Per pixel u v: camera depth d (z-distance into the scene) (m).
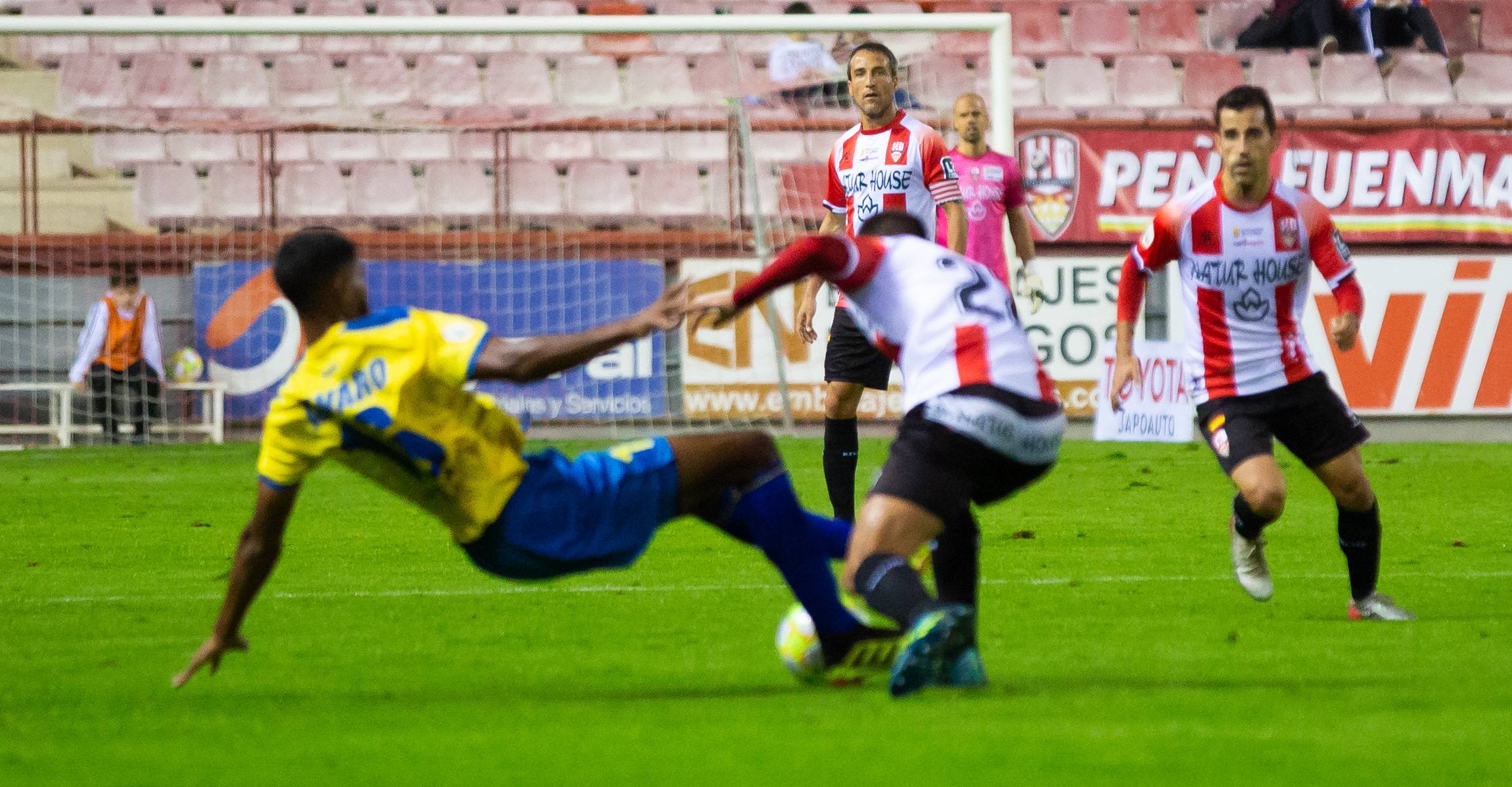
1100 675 14.59
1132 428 48.75
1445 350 50.94
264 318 51.78
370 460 12.70
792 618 14.38
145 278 52.31
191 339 52.47
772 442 13.73
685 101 63.50
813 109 57.09
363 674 15.22
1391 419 50.94
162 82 61.88
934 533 13.34
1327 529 28.53
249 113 60.47
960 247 25.89
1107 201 51.22
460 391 12.62
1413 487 36.25
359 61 62.72
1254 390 19.11
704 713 12.74
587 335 12.51
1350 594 20.31
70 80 61.53
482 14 64.50
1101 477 37.94
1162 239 19.31
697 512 13.70
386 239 52.34
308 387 12.49
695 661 15.88
